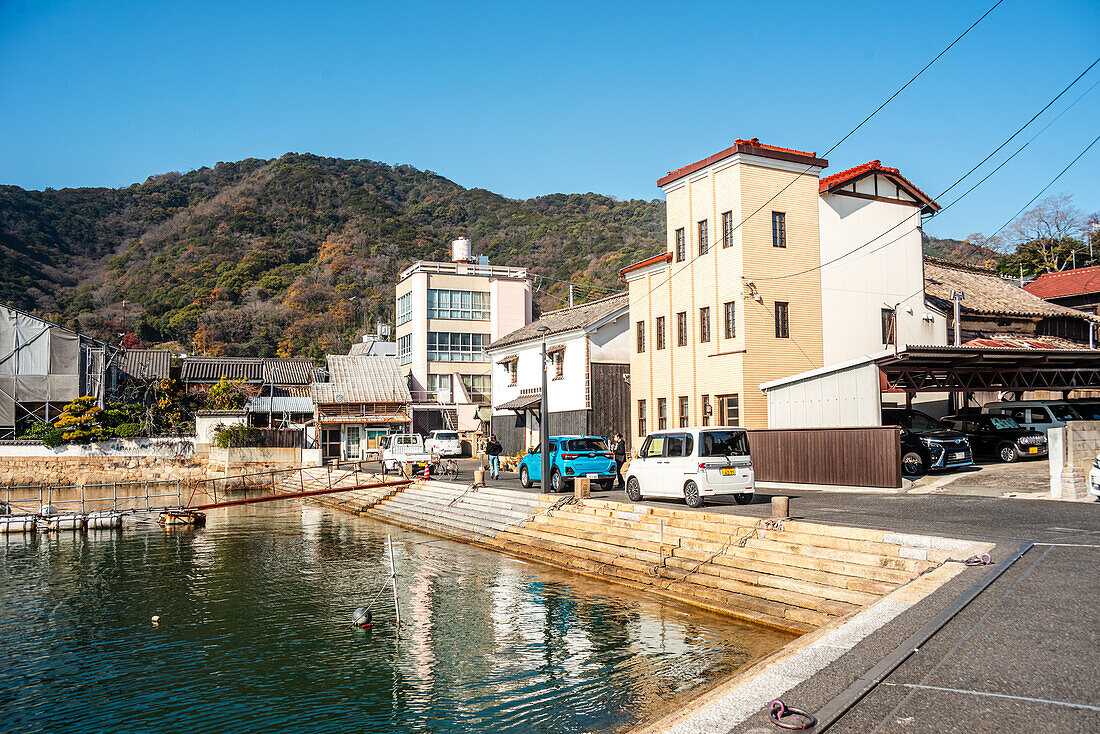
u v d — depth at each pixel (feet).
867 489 65.87
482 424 155.84
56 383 148.05
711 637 38.70
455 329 185.26
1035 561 32.42
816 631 27.71
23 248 343.05
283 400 181.68
